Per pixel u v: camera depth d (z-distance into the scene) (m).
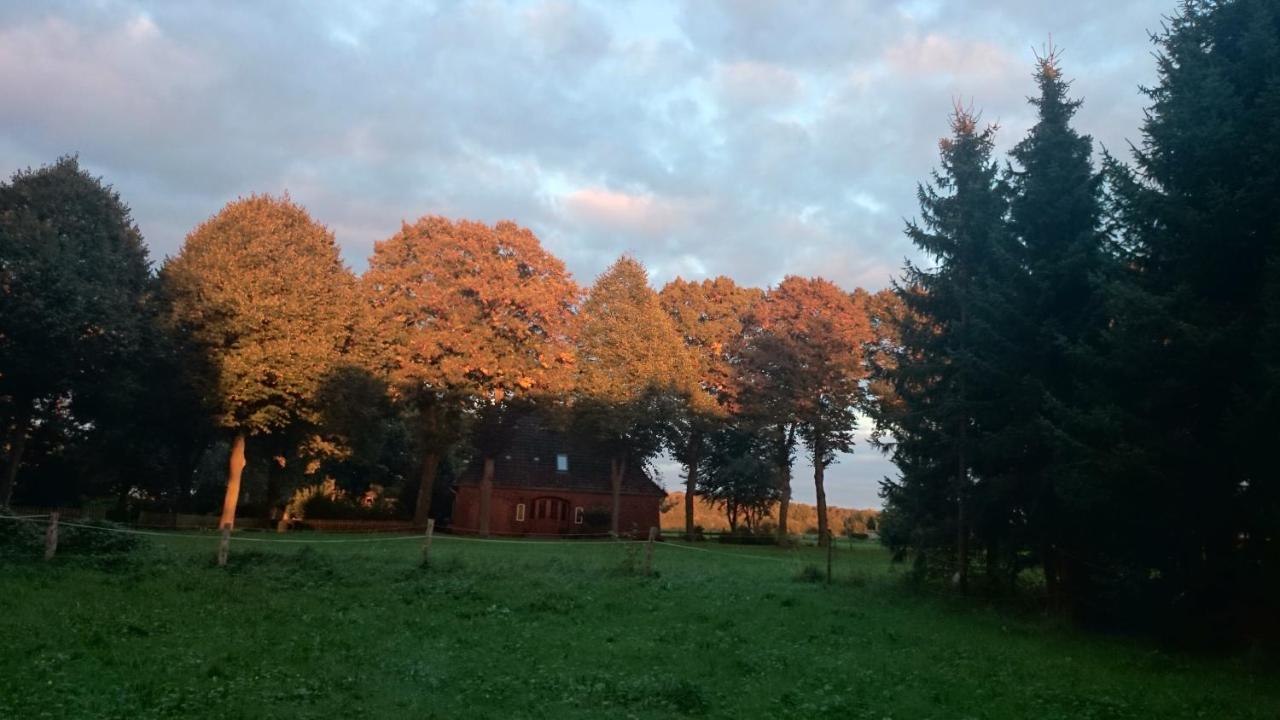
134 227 43.59
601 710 10.26
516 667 12.48
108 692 9.67
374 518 61.69
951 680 13.02
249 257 43.91
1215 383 15.20
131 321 39.75
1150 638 18.03
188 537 33.66
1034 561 21.81
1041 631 18.86
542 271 55.06
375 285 52.84
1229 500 15.47
